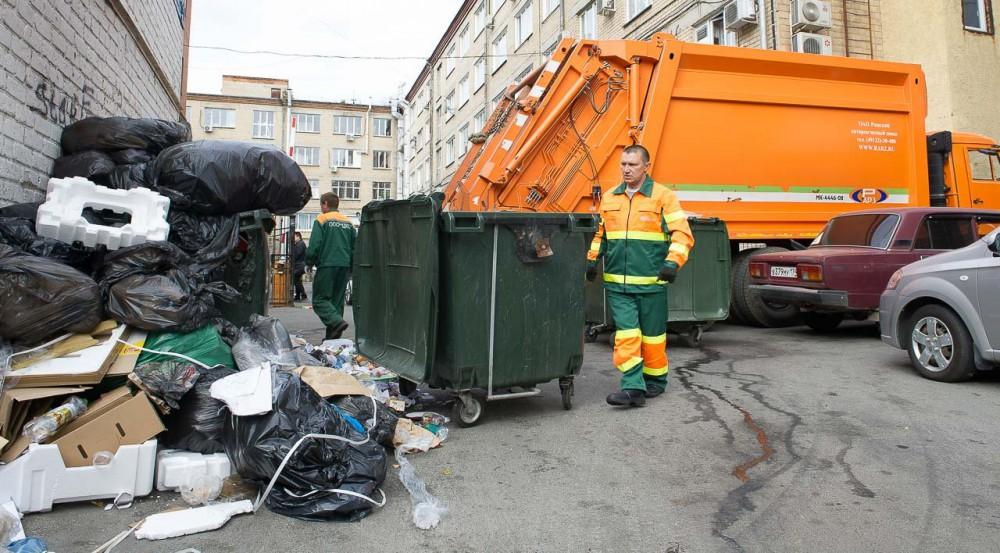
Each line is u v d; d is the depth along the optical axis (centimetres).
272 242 1555
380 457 287
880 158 851
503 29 2681
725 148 774
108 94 570
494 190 693
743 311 836
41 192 418
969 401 439
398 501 285
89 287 307
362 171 5081
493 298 394
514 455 346
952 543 241
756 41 1231
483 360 393
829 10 1184
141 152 441
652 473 317
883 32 1248
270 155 430
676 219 429
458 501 286
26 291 288
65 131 446
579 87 710
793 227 819
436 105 3812
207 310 347
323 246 674
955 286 481
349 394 332
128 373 293
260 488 284
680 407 436
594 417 416
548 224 409
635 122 727
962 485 296
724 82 769
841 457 334
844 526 257
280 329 410
